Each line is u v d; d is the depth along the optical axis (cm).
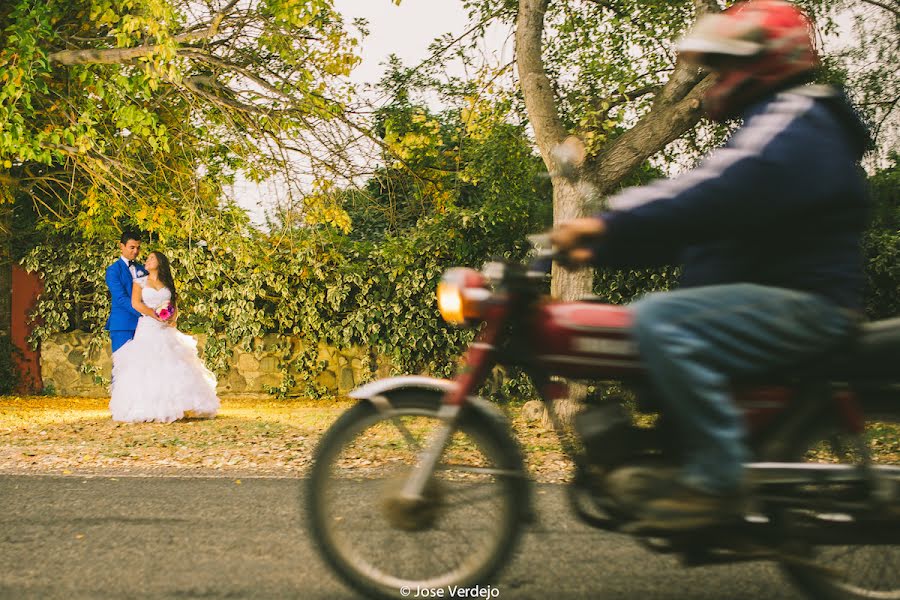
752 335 267
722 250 283
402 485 298
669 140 930
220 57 1159
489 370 296
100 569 350
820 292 271
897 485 274
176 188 1253
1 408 1189
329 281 1405
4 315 1434
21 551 379
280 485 557
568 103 1113
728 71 283
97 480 575
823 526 275
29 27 1007
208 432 896
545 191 1216
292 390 1434
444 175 1298
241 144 1170
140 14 1009
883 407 277
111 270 1008
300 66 1169
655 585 333
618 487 276
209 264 1402
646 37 1070
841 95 277
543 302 287
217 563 360
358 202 1252
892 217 1183
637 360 275
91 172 1191
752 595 323
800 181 260
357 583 302
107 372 1445
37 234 1445
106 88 1066
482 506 304
